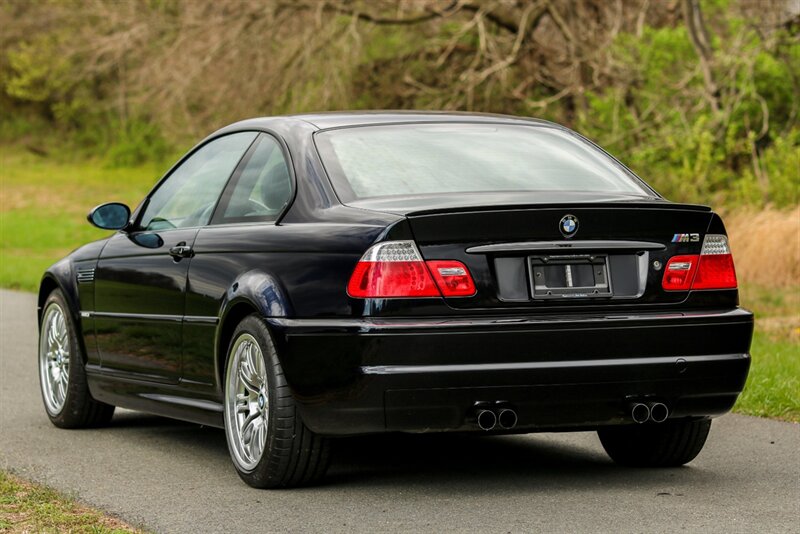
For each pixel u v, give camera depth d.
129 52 45.16
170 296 9.33
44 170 79.88
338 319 7.55
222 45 39.62
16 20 83.00
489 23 41.19
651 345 7.75
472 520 7.23
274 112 40.38
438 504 7.68
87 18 53.56
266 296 7.96
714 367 7.92
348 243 7.66
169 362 9.41
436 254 7.47
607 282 7.77
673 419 8.13
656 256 7.91
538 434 10.59
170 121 41.47
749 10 33.00
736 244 25.20
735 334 8.03
